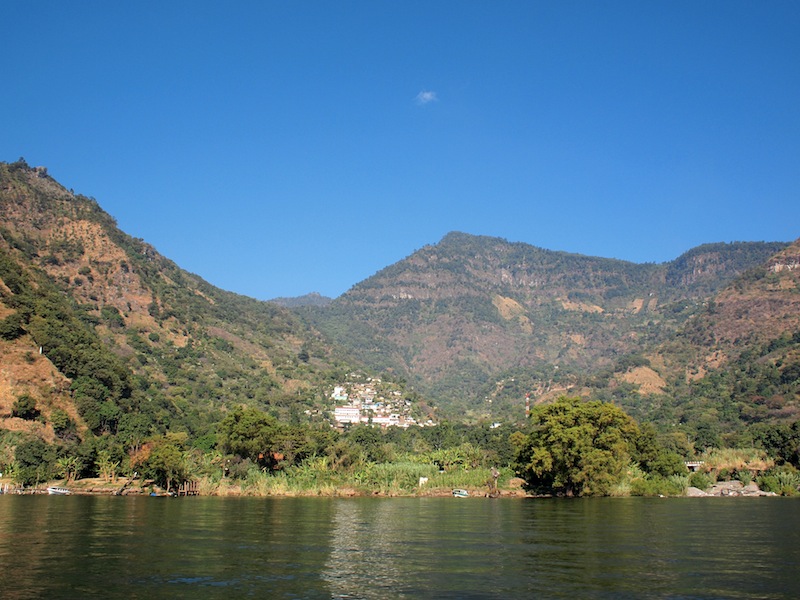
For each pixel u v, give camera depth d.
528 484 130.62
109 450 139.75
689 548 55.62
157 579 42.28
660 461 137.75
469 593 39.44
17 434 135.38
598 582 42.38
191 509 88.06
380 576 43.75
